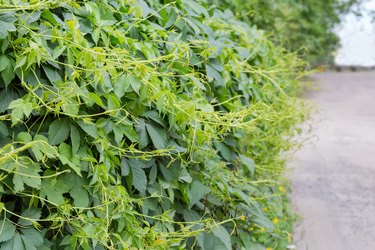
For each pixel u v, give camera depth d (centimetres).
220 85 277
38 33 181
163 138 212
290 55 465
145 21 237
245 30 377
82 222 180
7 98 174
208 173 256
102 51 187
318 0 1315
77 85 177
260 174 360
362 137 762
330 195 489
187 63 234
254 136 322
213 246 238
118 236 183
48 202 176
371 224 415
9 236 161
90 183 178
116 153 192
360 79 1489
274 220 348
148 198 218
